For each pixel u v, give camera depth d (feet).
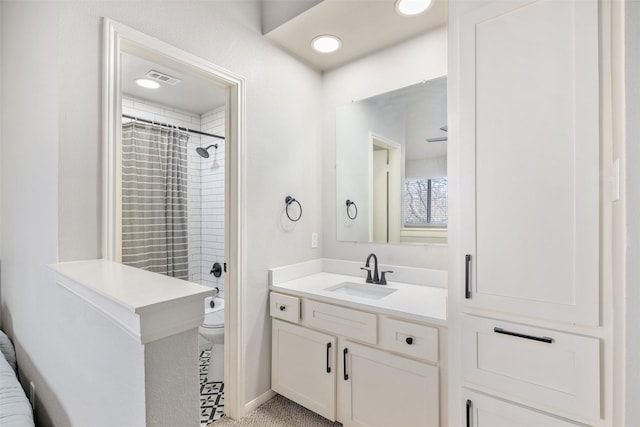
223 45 5.83
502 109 3.87
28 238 4.61
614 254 3.20
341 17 6.03
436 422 4.59
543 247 3.60
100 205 4.07
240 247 6.14
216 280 10.89
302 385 6.18
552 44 3.54
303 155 7.62
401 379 4.94
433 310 4.94
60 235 3.73
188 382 2.18
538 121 3.63
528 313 3.68
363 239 7.42
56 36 3.77
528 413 3.70
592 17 3.30
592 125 3.30
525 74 3.72
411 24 6.28
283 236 7.07
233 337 6.15
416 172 6.70
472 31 4.10
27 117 4.66
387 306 5.15
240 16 6.17
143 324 1.95
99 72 4.12
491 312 3.98
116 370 2.31
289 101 7.24
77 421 3.10
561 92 3.49
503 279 3.85
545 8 3.59
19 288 5.03
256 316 6.48
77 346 3.04
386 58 7.09
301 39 6.77
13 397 3.75
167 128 9.87
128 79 8.45
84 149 3.95
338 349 5.69
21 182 4.91
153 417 2.00
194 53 5.36
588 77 3.32
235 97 6.13
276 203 6.91
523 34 3.73
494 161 3.92
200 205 11.40
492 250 3.94
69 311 3.21
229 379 6.21
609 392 3.25
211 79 5.88
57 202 3.73
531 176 3.67
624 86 2.05
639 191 1.80
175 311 2.11
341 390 5.66
